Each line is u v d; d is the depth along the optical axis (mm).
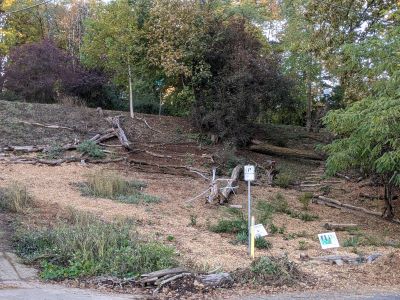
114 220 10805
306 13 18328
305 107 28797
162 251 8375
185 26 21547
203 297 6883
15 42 34594
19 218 10445
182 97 22781
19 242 8906
